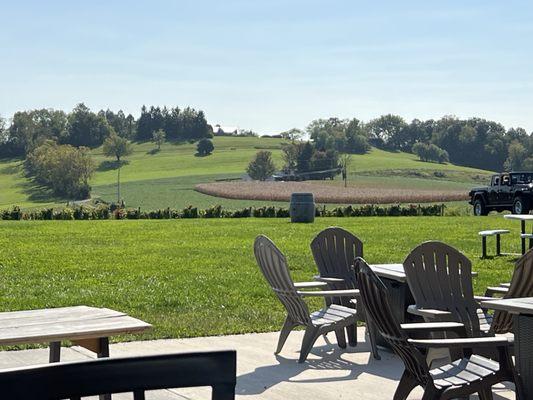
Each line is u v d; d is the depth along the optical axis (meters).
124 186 136.88
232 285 13.38
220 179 142.00
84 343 5.15
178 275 14.80
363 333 9.16
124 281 13.98
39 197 143.88
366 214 40.00
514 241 22.05
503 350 5.06
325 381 6.85
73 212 39.31
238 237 23.97
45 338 4.70
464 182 140.62
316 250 8.67
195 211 39.88
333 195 84.56
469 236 23.72
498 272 15.10
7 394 2.16
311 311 10.97
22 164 180.38
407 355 5.01
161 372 2.33
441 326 5.87
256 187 104.44
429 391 4.91
